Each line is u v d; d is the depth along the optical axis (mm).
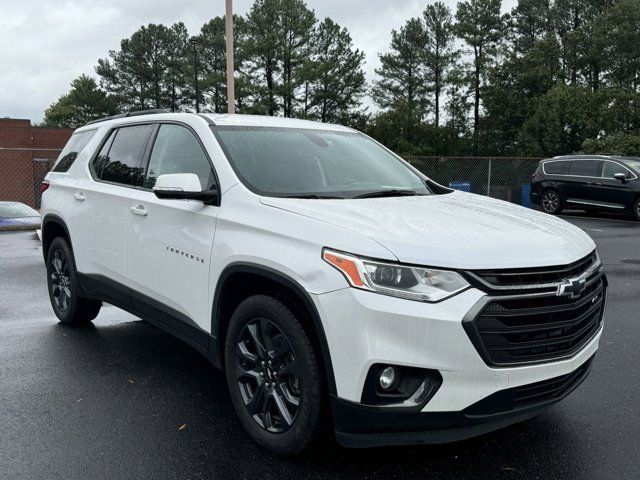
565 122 44094
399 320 2676
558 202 18219
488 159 21828
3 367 4578
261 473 3061
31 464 3137
